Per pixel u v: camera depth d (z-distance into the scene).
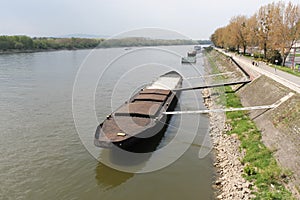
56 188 17.48
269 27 55.69
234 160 20.45
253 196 15.51
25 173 19.11
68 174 19.06
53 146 23.30
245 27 76.88
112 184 18.02
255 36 65.69
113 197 16.72
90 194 16.95
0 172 19.17
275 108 24.73
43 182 18.08
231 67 60.12
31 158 21.22
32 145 23.48
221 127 27.75
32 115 31.44
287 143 19.03
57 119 30.02
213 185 17.97
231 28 88.56
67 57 104.25
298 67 45.25
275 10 52.62
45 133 26.09
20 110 33.34
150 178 18.78
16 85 48.19
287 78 34.03
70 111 32.81
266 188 16.00
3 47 126.12
